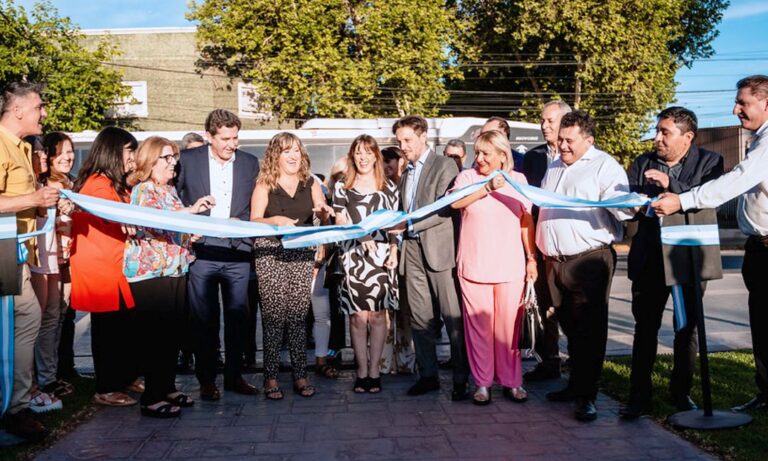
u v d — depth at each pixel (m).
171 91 23.27
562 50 24.67
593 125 5.05
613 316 9.34
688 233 4.57
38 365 5.27
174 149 5.54
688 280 4.57
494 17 25.52
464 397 5.35
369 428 4.64
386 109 23.14
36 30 20.17
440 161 5.56
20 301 4.29
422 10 22.03
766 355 4.81
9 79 19.80
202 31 22.20
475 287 5.20
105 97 20.66
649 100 23.73
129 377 5.31
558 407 5.14
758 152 4.41
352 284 5.52
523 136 15.30
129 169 5.06
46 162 4.98
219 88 23.47
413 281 5.51
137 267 4.81
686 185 4.73
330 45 21.42
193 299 5.35
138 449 4.24
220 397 5.45
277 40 21.61
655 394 5.29
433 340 5.59
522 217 5.38
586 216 4.88
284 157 5.43
